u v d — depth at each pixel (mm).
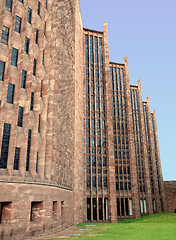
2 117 23016
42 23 31156
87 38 75438
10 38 25922
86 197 60656
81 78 63906
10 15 26750
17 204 21750
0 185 20594
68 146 41438
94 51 74938
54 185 29500
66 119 41031
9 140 23672
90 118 68375
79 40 62812
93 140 67000
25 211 22500
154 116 113312
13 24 26281
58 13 40906
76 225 40469
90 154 64875
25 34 27391
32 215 25547
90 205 60406
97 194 61531
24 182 23094
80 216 48844
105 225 38156
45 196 26484
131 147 79750
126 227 30703
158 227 28016
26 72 27562
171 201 94562
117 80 87750
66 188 36000
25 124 25438
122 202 72438
